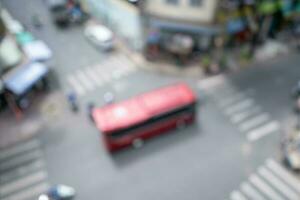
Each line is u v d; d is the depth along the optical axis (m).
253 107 36.12
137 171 31.33
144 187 30.23
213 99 36.97
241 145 32.94
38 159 32.47
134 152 32.62
